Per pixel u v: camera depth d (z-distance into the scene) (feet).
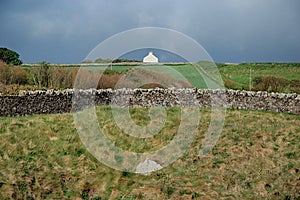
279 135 72.54
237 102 92.58
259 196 56.13
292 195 55.67
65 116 83.41
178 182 60.13
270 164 63.52
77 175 62.44
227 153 67.31
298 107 87.71
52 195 57.57
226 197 55.67
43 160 65.00
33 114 85.51
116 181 61.21
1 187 56.08
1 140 68.28
